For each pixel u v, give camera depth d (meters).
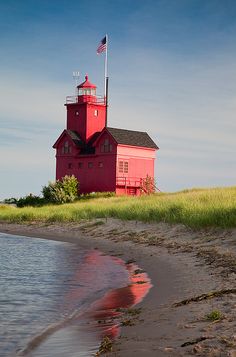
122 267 18.16
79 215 39.66
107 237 29.69
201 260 17.42
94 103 70.69
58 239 31.80
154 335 7.79
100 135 65.81
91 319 9.77
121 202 43.38
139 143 67.00
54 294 12.80
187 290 12.05
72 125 71.94
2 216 48.53
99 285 14.20
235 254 17.64
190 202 31.05
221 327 7.76
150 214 31.48
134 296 12.14
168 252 20.95
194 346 6.84
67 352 7.48
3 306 11.26
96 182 66.19
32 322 9.66
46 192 64.50
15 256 22.42
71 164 69.50
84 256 22.19
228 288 11.59
